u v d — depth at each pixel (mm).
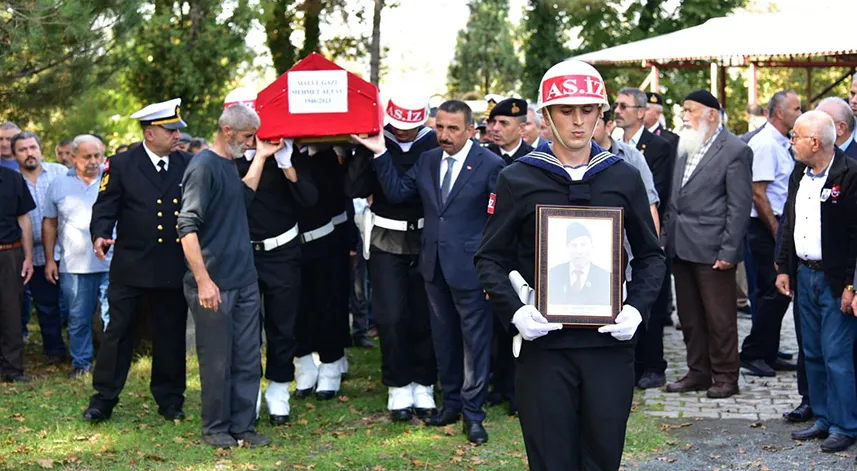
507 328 4117
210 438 6355
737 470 5840
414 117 6852
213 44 17406
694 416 7012
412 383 7105
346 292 7816
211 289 6117
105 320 9102
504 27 28891
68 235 8492
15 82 10320
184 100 17734
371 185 6871
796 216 6316
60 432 6578
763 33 15344
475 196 6523
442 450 6250
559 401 4023
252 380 6453
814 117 6102
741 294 11375
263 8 17938
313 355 7988
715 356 7551
